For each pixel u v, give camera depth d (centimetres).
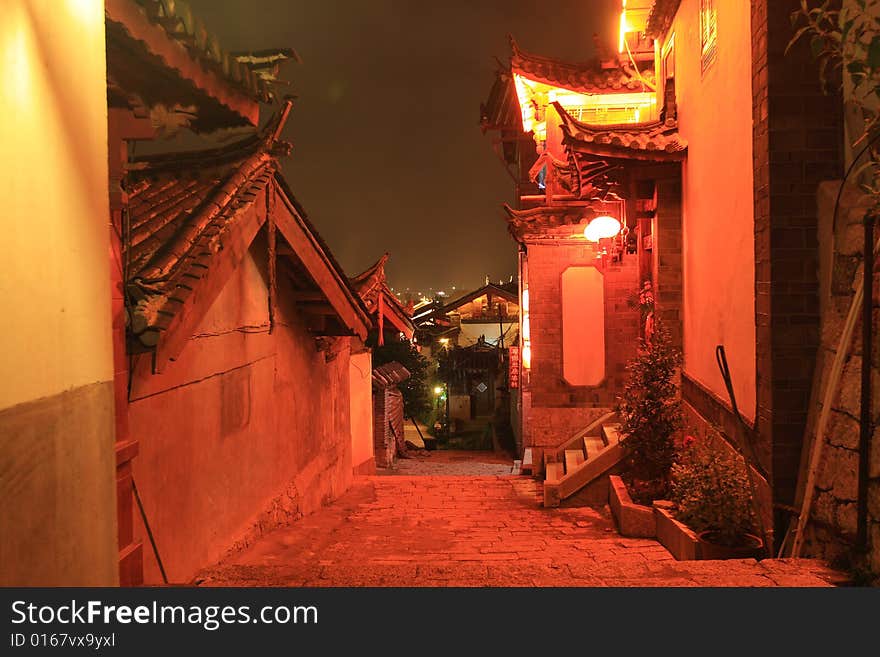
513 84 1569
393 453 2519
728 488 645
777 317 610
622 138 1031
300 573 553
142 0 392
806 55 611
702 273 934
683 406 1074
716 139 843
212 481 670
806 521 554
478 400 3931
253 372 801
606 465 1091
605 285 1464
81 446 286
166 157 760
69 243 276
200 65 469
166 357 527
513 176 2262
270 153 749
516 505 1122
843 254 567
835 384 537
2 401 224
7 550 228
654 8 1135
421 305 5056
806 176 610
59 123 267
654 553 757
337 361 1220
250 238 705
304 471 1016
